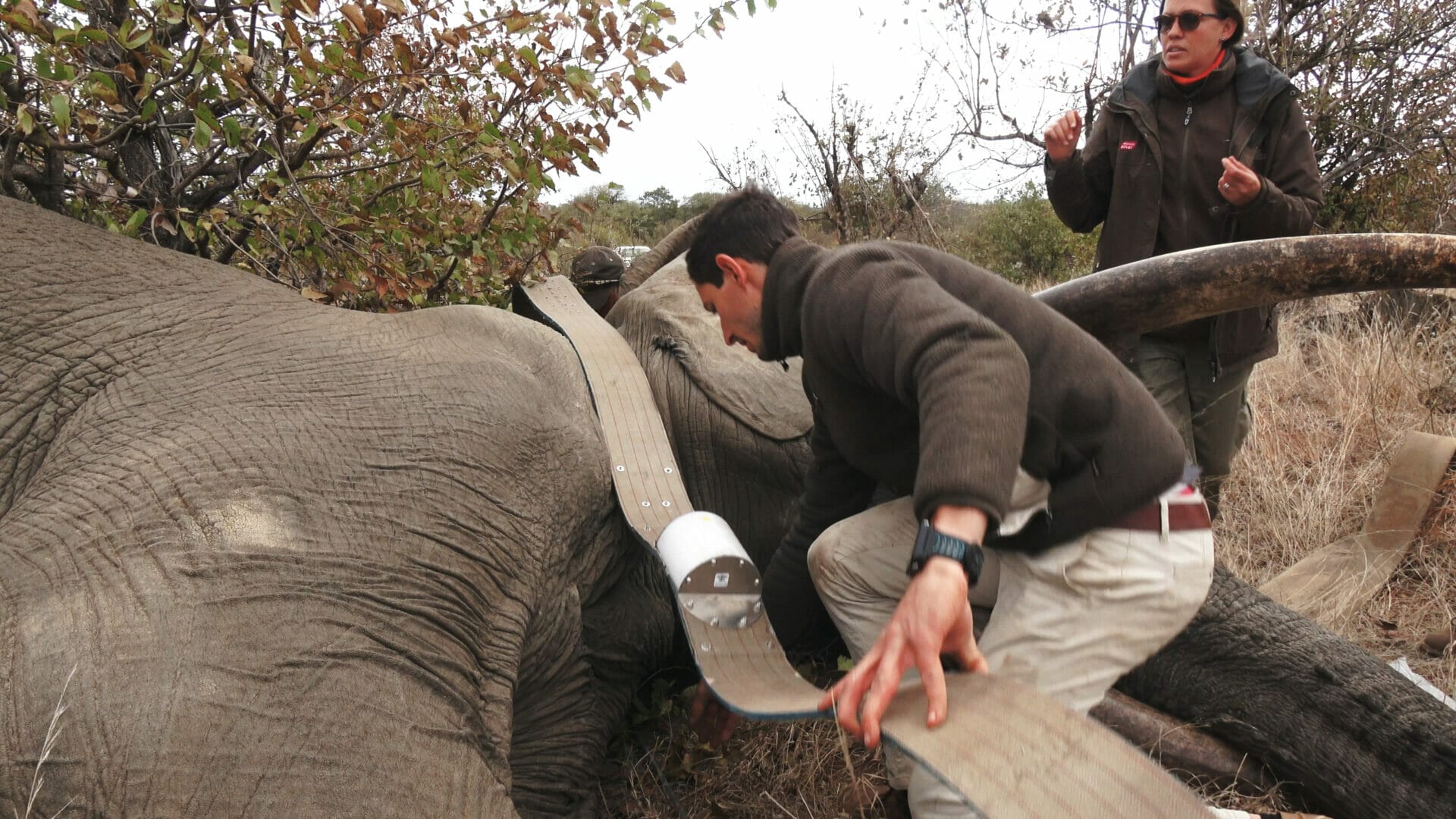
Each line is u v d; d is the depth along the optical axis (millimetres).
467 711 2320
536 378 3039
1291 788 2916
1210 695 2971
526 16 3633
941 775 1592
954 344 1894
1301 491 4430
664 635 3328
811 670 3502
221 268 3109
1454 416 4895
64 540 2141
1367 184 7574
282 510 2268
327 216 3846
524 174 3707
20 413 2621
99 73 3043
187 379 2613
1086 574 2254
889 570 2604
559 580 2791
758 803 2936
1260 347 3865
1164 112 3939
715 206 2475
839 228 7891
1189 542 2297
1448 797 2631
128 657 1932
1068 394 2160
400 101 3703
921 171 7949
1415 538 3965
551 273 4477
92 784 1821
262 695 1976
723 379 3525
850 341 2127
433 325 3088
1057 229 9258
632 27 3652
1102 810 1539
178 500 2215
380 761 2043
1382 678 2793
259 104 3371
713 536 2432
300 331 2863
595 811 2975
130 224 3391
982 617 2746
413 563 2361
